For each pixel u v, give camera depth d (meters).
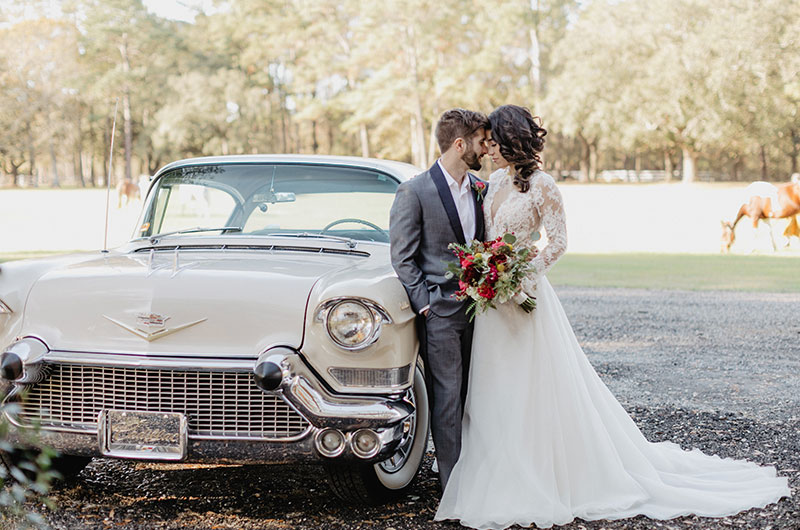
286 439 3.06
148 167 75.81
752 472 3.87
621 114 49.28
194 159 4.41
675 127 51.81
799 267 14.40
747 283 12.28
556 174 74.81
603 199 37.72
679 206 32.53
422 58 54.72
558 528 3.29
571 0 55.97
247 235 4.02
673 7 47.44
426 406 3.70
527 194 3.55
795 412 5.13
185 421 3.08
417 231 3.44
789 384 5.94
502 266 3.29
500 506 3.31
